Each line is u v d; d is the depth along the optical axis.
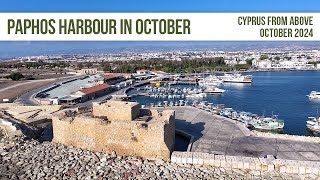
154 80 187.50
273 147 54.75
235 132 63.84
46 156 50.44
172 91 152.62
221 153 52.41
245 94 142.12
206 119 75.00
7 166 47.72
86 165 47.28
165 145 48.94
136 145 50.25
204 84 176.75
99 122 51.75
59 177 44.31
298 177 44.38
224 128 66.94
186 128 67.12
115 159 49.19
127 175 44.41
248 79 182.38
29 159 49.62
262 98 130.75
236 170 46.28
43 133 71.75
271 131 81.50
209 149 54.25
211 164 47.66
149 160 49.62
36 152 52.12
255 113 102.12
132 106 53.62
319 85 166.00
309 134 79.19
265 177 44.59
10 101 115.12
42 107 97.75
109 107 54.97
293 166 45.22
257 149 53.84
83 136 53.44
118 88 156.38
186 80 190.00
